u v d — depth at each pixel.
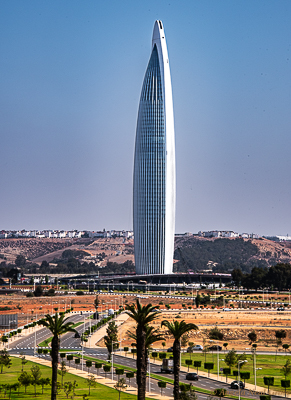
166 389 159.38
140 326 113.44
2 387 150.75
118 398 145.12
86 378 172.38
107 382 167.25
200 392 154.38
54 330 126.69
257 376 181.88
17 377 170.75
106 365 179.88
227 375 182.62
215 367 197.25
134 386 162.75
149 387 155.50
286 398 149.62
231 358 190.62
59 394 150.00
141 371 112.62
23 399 144.00
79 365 195.50
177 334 121.19
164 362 187.50
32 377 154.12
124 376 177.88
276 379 177.62
